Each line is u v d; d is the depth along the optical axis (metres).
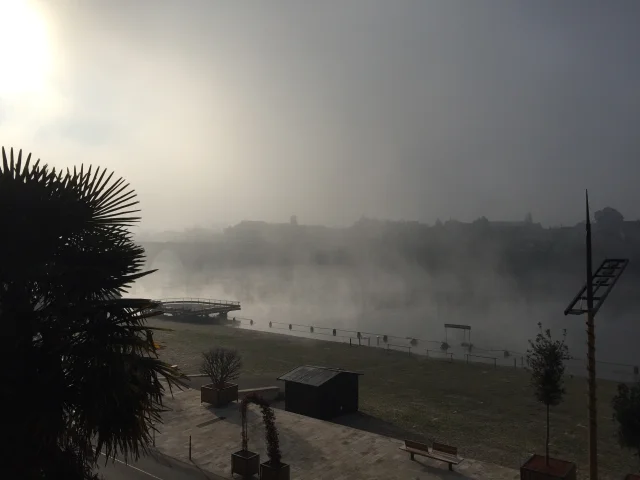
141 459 22.44
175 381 8.59
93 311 8.07
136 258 9.23
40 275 7.97
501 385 40.34
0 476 7.22
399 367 47.25
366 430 29.17
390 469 21.81
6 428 7.35
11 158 8.41
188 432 26.41
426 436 28.22
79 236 9.01
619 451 26.02
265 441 25.20
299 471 21.61
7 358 7.64
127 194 9.55
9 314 7.92
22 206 8.19
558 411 33.25
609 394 38.25
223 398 31.17
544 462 20.12
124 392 7.73
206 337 61.56
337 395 31.48
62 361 7.92
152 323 74.81
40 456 7.56
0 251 8.11
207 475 21.05
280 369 46.00
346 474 21.30
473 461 22.75
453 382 41.47
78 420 7.88
